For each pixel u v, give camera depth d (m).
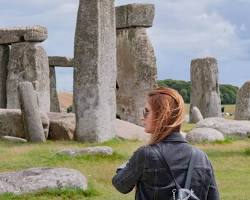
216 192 4.93
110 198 12.62
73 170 13.31
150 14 32.34
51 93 41.38
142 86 31.98
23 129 25.19
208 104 42.16
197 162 4.91
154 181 4.88
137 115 32.03
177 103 4.97
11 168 16.39
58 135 25.22
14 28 35.88
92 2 25.05
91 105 24.78
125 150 20.75
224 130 26.73
